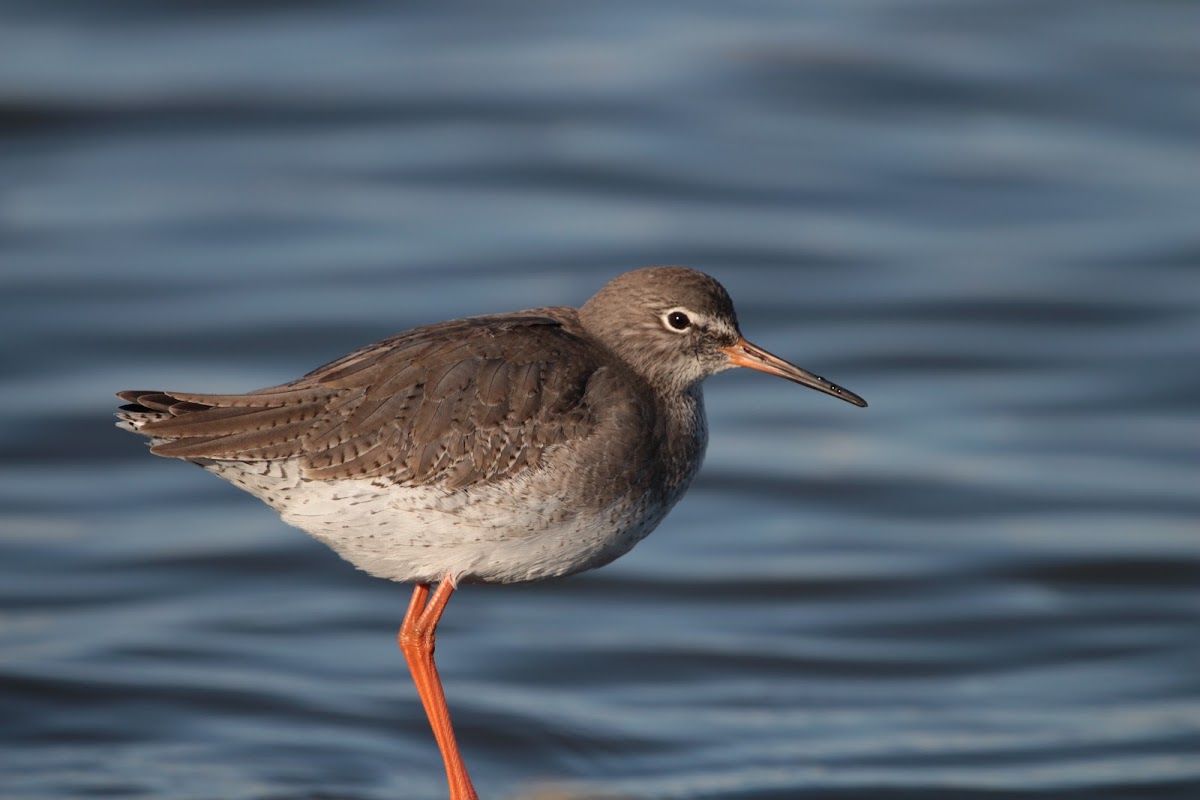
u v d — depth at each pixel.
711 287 10.78
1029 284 20.62
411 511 9.80
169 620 14.52
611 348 10.66
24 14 26.45
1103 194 22.59
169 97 24.19
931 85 25.11
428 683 10.58
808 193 22.55
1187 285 20.59
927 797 11.56
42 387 18.17
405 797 11.30
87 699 12.83
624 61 25.73
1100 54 26.06
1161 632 14.55
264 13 26.89
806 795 11.59
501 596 15.41
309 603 15.01
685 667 13.98
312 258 20.83
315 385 9.87
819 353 19.44
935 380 19.02
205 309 19.69
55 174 22.50
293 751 12.07
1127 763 12.20
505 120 23.95
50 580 15.14
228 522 16.44
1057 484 17.03
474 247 21.08
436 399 9.80
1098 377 18.98
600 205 22.23
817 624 14.78
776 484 17.16
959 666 14.03
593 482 10.00
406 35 26.47
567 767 12.03
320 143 23.44
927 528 16.39
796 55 25.88
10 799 11.03
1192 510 16.50
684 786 11.72
